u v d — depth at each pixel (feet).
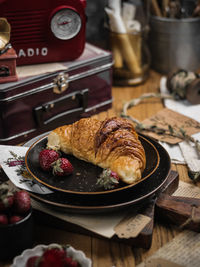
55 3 2.43
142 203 1.82
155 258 1.68
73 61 2.64
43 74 2.46
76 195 1.75
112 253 1.73
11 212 1.64
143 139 2.13
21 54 2.53
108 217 1.79
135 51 3.18
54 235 1.82
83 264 1.54
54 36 2.51
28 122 2.50
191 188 2.10
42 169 1.92
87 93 2.72
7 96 2.31
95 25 3.67
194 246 1.74
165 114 2.81
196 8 3.30
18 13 2.39
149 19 3.41
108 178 1.77
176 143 2.51
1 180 2.03
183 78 2.99
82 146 1.97
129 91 3.26
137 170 1.80
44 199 1.75
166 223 1.91
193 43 3.35
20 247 1.63
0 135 2.43
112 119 1.98
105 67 2.75
